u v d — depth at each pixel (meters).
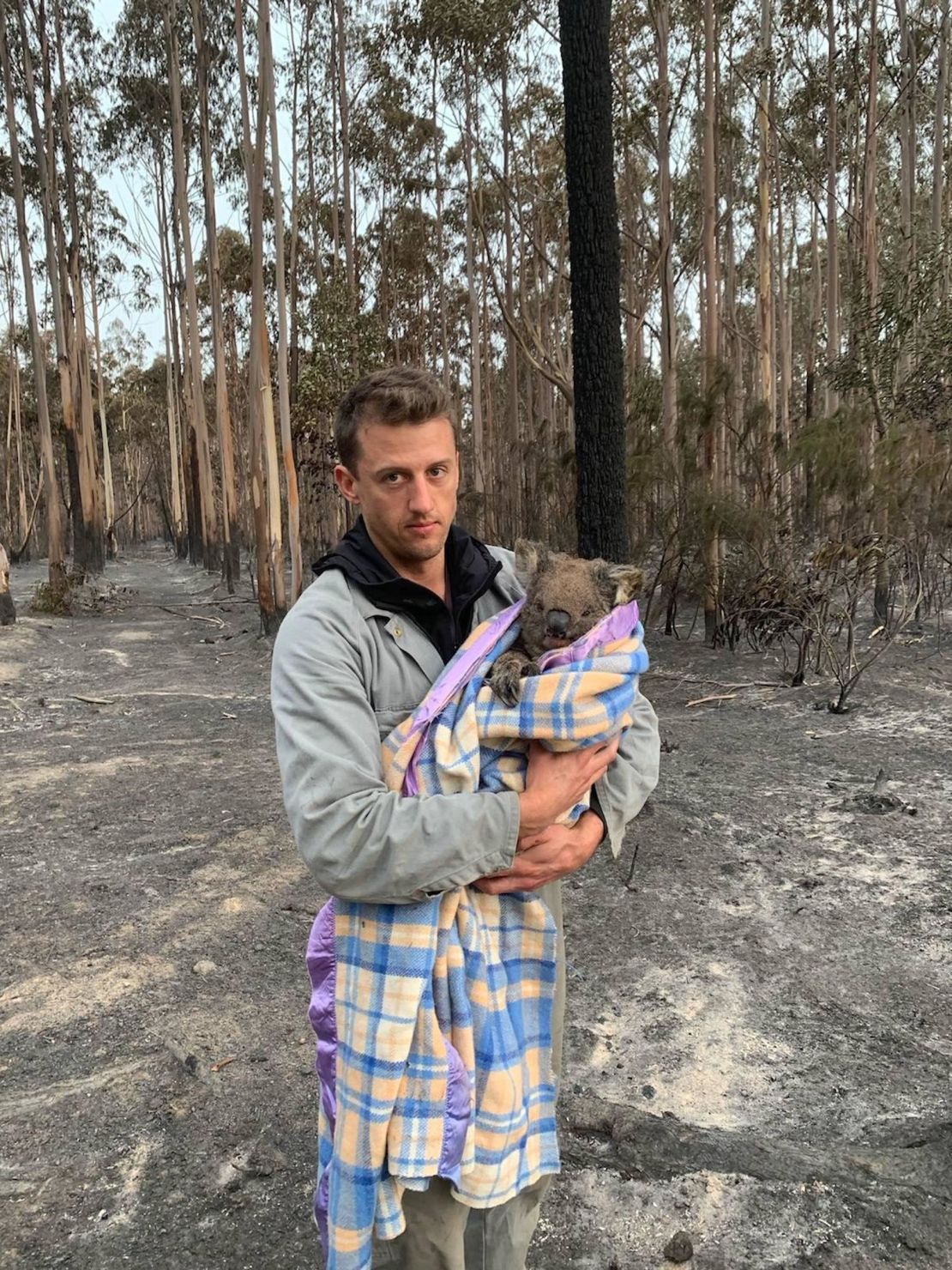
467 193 20.39
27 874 5.42
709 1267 2.51
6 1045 3.64
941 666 10.34
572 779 1.65
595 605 1.93
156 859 5.62
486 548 2.04
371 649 1.71
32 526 35.78
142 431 51.53
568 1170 2.91
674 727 8.48
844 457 10.61
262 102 12.62
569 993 4.00
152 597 22.47
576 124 5.66
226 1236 2.66
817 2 17.20
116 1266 2.56
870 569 9.97
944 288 12.75
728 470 13.99
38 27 20.97
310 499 20.72
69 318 25.30
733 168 20.80
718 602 11.67
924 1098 3.22
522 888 1.69
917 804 6.23
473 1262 1.76
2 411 40.19
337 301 16.59
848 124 19.17
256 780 7.28
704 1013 3.81
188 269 24.11
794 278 29.94
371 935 1.60
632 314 16.97
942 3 15.34
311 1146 3.04
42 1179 2.90
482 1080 1.65
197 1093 3.32
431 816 1.51
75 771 7.64
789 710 8.95
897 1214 2.64
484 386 29.19
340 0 19.91
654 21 13.90
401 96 21.97
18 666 12.75
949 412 11.80
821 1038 3.62
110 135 25.66
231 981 4.14
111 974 4.19
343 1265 1.57
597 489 5.93
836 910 4.74
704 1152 2.93
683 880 5.14
